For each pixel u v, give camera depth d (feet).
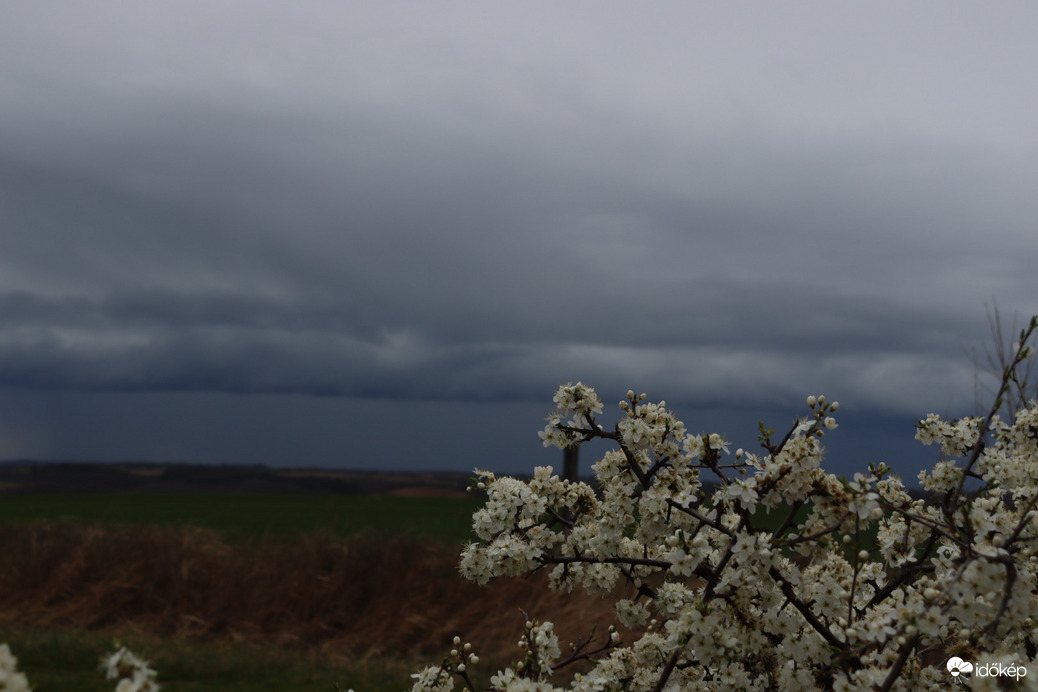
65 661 26.02
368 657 27.58
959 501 10.75
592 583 12.56
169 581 32.91
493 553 11.09
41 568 33.99
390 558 32.63
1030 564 10.73
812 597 10.69
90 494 113.39
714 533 11.55
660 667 12.21
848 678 9.69
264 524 61.98
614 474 11.74
